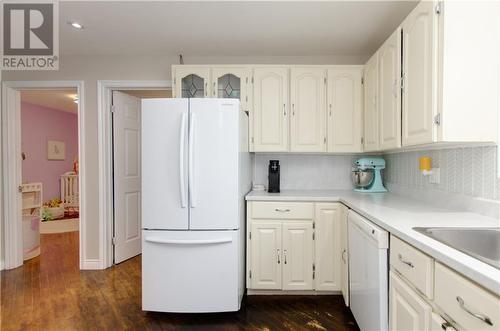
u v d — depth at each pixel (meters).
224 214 2.00
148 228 2.02
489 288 0.71
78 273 2.81
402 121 1.70
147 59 2.88
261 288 2.31
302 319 2.01
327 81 2.53
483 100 1.31
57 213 5.39
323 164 2.90
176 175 1.99
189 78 2.61
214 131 1.99
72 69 2.89
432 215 1.47
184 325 1.95
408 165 2.23
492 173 1.40
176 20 2.18
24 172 5.31
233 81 2.61
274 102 2.55
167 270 2.01
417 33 1.51
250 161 2.78
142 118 2.01
